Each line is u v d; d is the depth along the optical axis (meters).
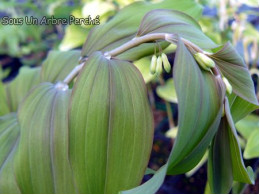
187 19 0.24
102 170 0.20
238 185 0.31
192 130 0.17
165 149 0.63
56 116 0.23
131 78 0.21
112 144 0.20
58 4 0.62
